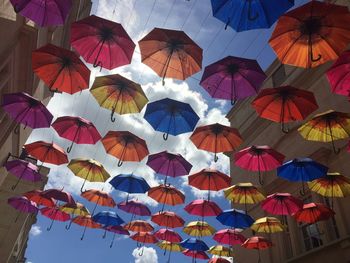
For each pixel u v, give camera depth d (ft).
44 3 15.79
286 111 19.85
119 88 20.66
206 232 39.75
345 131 23.16
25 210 39.37
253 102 20.17
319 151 42.45
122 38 16.99
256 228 36.60
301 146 48.21
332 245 36.96
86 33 17.02
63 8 15.74
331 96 44.34
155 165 29.43
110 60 17.47
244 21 15.11
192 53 17.48
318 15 14.85
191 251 48.11
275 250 47.37
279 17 14.90
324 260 37.65
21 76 30.86
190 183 30.32
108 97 20.85
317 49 15.62
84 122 25.59
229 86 19.11
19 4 15.83
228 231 39.24
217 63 18.83
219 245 47.29
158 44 17.52
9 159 41.98
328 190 28.99
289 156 50.16
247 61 18.53
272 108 19.97
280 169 28.63
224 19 15.19
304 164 27.76
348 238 34.63
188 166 29.40
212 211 34.30
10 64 27.37
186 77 17.95
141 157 26.89
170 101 22.39
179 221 37.99
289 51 15.81
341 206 37.78
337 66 16.72
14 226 78.84
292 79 54.60
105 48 17.28
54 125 25.59
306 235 43.37
